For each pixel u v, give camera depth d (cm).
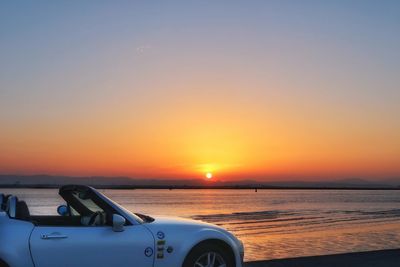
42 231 525
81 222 594
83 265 536
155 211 8156
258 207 10575
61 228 538
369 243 3528
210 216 6925
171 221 622
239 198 19212
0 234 511
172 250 584
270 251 3028
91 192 585
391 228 4978
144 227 581
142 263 568
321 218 6694
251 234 4338
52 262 521
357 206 11569
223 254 623
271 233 4422
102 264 546
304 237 4028
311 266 818
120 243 556
